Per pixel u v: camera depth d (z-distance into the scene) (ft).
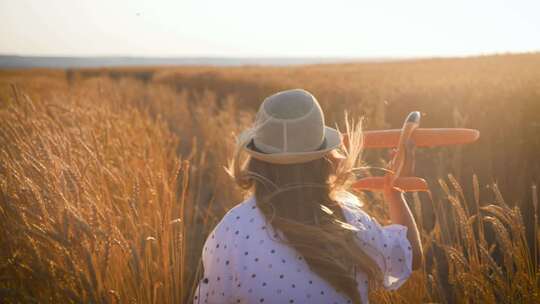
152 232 9.01
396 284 5.33
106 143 14.30
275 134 4.94
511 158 15.81
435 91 26.40
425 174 15.96
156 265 8.36
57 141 10.57
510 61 76.69
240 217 5.12
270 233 4.93
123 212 10.07
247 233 5.00
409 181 5.41
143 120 22.09
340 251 4.84
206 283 5.16
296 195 4.93
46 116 15.89
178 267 8.61
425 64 100.63
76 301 6.70
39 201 7.75
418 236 5.48
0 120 15.16
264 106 5.09
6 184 9.28
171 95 53.93
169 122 36.68
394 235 5.25
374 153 19.10
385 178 5.59
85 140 14.19
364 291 5.08
